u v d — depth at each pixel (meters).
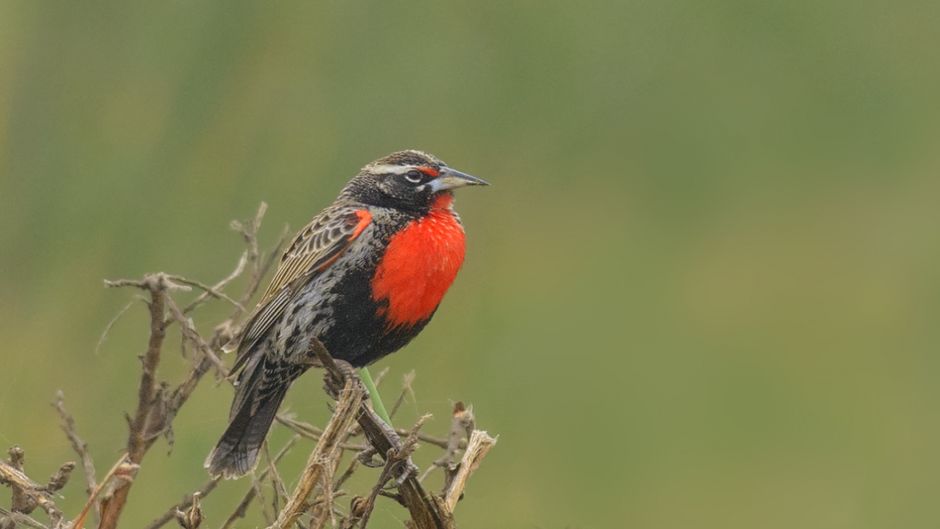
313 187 12.23
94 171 11.88
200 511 7.18
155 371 8.17
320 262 8.86
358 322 8.95
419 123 12.87
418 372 11.83
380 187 9.19
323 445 6.96
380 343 9.11
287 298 8.88
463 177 9.22
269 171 12.22
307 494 6.93
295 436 8.58
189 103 12.32
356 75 12.79
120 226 11.65
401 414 11.02
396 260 8.88
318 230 8.96
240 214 11.94
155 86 12.34
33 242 11.56
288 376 8.96
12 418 10.38
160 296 8.05
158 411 8.48
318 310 8.88
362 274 8.88
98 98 12.26
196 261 11.60
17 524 7.40
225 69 12.49
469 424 7.86
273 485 8.41
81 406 10.55
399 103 12.91
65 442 10.22
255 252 8.98
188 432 10.01
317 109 12.53
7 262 11.43
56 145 12.01
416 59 13.05
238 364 8.57
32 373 10.73
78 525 6.94
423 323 9.16
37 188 11.79
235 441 8.80
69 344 10.96
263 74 12.55
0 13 12.25
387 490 7.39
